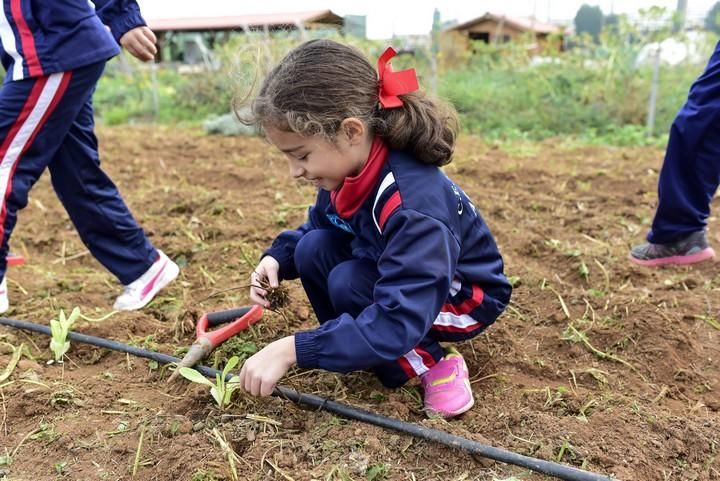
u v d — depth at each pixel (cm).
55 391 211
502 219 381
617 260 309
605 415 194
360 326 166
